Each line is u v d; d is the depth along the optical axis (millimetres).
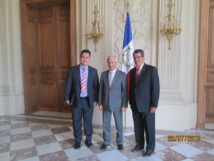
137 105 2398
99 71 3684
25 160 2418
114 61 2541
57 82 4711
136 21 3484
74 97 2672
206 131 3328
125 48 3217
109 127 2697
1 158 2471
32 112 4750
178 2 3221
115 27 3600
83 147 2760
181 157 2447
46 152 2623
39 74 4871
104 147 2689
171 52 3312
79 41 3875
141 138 2604
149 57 3480
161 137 3068
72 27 3867
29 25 4559
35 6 4598
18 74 4516
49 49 4695
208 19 3387
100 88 2691
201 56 3377
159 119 3412
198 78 3443
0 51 4449
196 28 3367
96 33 3572
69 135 3221
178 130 3354
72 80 2689
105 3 3576
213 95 3566
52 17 4594
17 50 4469
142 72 2404
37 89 4895
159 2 3318
